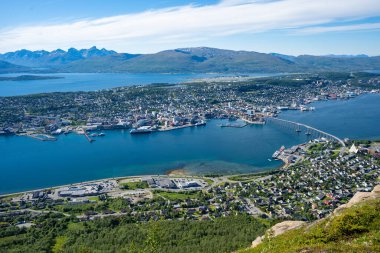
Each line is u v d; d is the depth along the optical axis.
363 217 64.81
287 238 70.19
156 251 96.88
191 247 138.38
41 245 158.75
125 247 143.75
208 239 151.00
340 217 66.44
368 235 59.31
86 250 137.62
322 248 56.75
